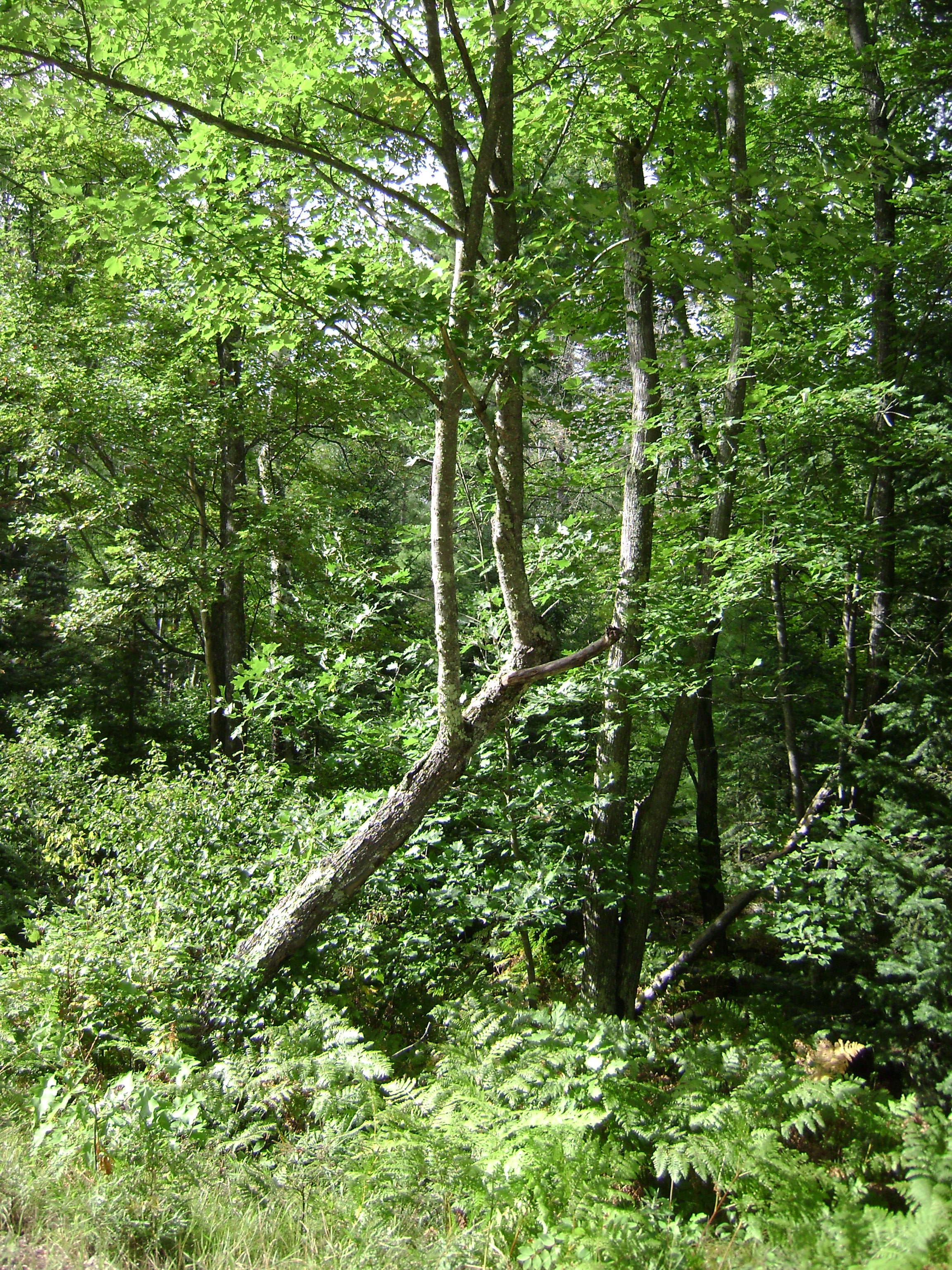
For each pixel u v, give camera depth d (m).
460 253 6.33
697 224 6.02
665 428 9.58
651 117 8.54
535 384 11.86
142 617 13.27
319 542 10.94
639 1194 4.74
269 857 7.09
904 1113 4.75
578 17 6.70
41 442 12.45
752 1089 5.16
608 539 8.81
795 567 8.73
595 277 6.45
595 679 7.75
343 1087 5.09
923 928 7.07
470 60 6.49
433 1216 4.18
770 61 10.34
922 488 9.41
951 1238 3.49
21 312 12.85
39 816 8.73
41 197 13.59
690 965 9.20
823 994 8.56
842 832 8.06
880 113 10.23
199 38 6.52
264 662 7.80
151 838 7.25
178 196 6.07
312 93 6.74
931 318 9.35
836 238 6.02
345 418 13.31
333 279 5.93
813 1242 3.77
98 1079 5.38
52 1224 3.57
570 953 8.48
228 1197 4.09
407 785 6.50
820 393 7.72
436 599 6.43
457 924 7.35
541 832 7.82
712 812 10.65
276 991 6.12
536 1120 4.56
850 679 9.48
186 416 12.51
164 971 6.05
